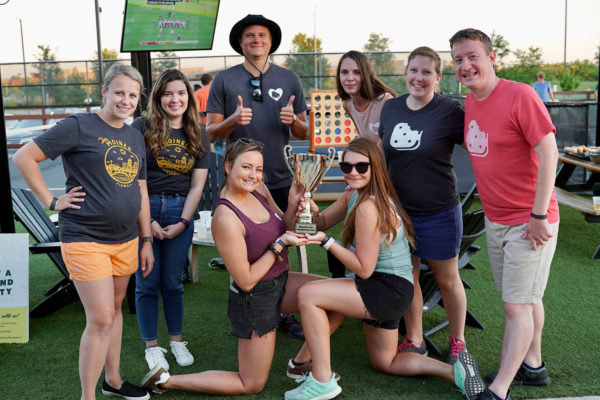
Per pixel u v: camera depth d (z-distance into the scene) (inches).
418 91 117.8
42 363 132.2
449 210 122.0
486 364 129.0
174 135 128.0
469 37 104.5
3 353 137.8
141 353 137.8
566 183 315.6
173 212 129.2
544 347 136.9
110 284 104.7
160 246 130.3
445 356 135.1
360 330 150.6
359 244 112.2
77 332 150.6
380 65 532.7
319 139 258.1
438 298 146.7
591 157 243.6
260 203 117.0
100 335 104.1
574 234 242.4
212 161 222.8
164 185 129.5
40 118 626.8
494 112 105.8
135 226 109.9
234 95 151.7
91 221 101.6
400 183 122.9
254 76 152.9
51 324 156.6
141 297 130.2
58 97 639.1
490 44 105.8
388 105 127.4
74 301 168.9
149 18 184.1
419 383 120.0
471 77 105.4
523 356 108.4
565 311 160.2
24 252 147.1
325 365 111.6
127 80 101.6
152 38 187.3
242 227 108.0
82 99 641.0
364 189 114.1
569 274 193.2
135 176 107.3
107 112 103.6
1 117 145.3
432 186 120.6
